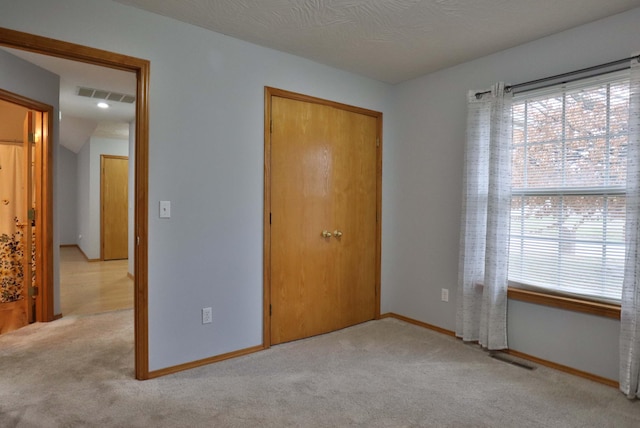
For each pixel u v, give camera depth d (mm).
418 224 3488
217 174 2623
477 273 2939
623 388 2213
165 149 2400
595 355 2402
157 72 2357
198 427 1875
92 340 3039
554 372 2529
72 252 7855
